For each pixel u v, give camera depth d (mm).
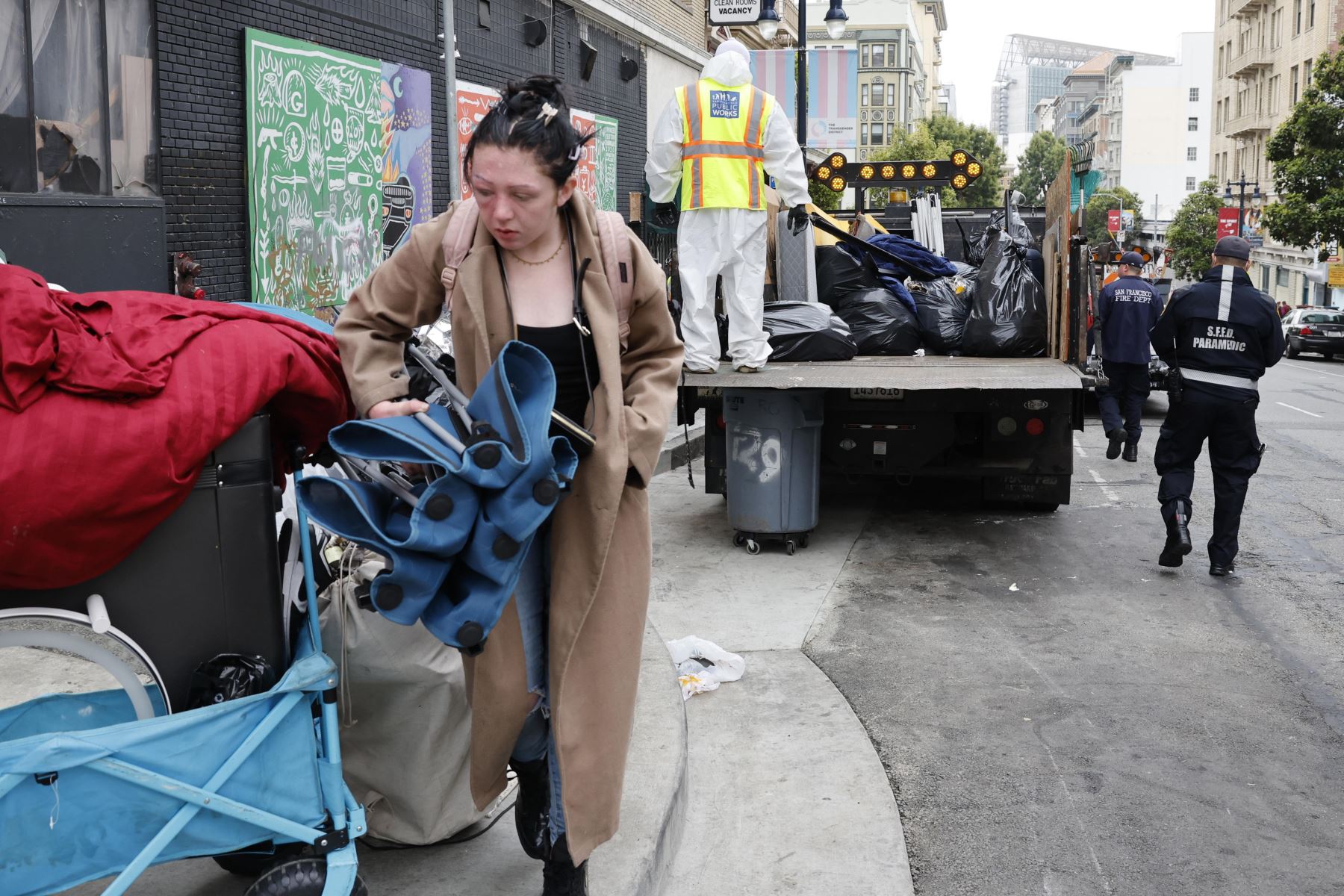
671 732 3906
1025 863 3590
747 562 7109
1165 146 152750
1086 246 7660
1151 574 6973
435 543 2098
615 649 2496
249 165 9008
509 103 2268
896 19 132000
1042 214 14047
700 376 7027
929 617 6074
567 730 2449
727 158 6871
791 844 3674
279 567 2430
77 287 7453
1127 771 4238
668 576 6801
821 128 19906
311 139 9820
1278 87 68188
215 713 2219
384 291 2480
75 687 3043
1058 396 7633
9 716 2600
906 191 15102
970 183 11969
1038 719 4723
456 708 2916
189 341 2340
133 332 2287
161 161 8125
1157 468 7020
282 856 2400
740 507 7184
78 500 2102
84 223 7465
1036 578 6867
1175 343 6891
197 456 2236
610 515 2389
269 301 9328
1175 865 3584
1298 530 8227
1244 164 77375
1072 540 7812
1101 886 3465
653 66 20234
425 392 2918
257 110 9055
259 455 2354
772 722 4652
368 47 10828
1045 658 5461
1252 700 4934
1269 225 36531
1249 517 8672
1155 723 4684
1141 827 3824
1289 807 3967
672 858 3490
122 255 7762
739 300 7086
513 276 2434
